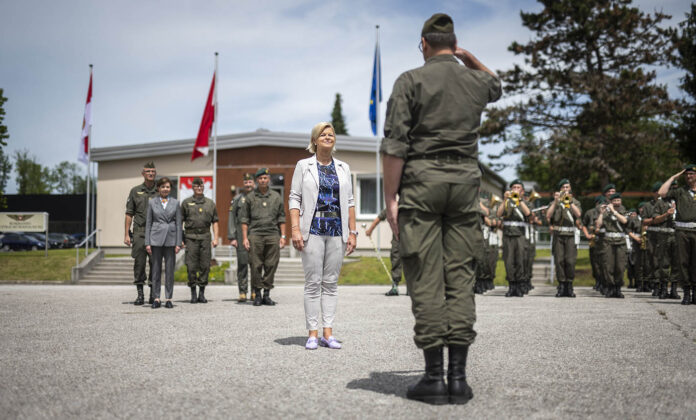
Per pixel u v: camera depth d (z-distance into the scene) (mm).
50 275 20016
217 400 3355
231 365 4395
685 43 25875
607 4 26844
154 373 4098
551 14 27047
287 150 26125
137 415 3055
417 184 3391
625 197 46312
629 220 13805
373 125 23219
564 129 27719
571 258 12062
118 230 28219
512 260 12172
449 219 3486
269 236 9742
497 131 27609
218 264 20812
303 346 5309
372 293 13172
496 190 37750
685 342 5473
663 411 3113
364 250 25281
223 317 7715
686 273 9898
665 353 4879
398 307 9273
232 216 10695
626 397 3406
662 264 11688
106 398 3400
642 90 25844
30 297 11242
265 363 4480
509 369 4223
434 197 3365
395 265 12258
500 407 3199
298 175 5711
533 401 3322
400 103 3438
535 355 4785
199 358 4680
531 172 51438
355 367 4336
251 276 9797
